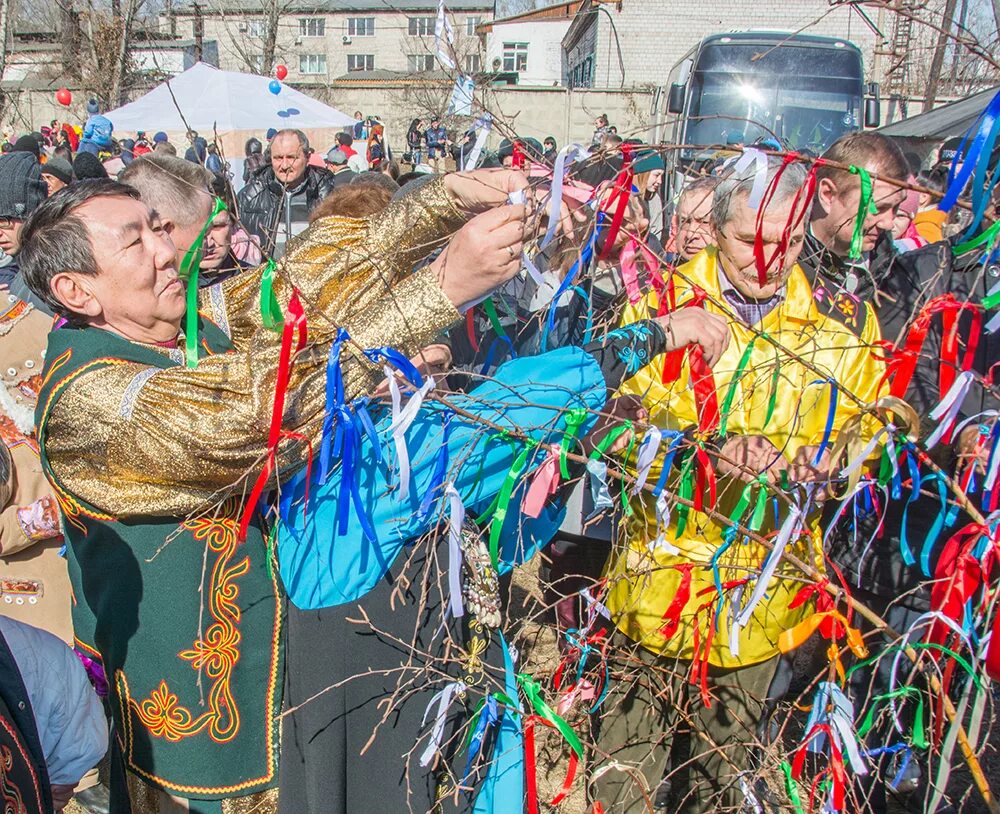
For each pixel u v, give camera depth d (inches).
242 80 242.2
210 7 816.9
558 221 65.4
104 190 69.7
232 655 71.1
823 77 323.0
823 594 71.2
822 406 80.0
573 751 78.4
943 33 65.9
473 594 73.8
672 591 81.8
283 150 175.2
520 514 77.5
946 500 70.5
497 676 76.1
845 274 95.7
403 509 68.4
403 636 71.3
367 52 1104.8
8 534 97.6
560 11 938.7
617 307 82.0
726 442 76.4
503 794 75.9
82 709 64.3
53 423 68.5
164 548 69.5
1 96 605.3
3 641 58.3
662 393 79.0
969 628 65.2
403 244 74.9
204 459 65.3
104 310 69.5
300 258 78.4
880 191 89.8
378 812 71.0
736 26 821.2
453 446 68.5
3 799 52.0
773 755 79.2
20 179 135.6
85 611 80.1
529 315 98.7
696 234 91.7
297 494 70.7
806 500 76.3
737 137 314.7
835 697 67.3
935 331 86.5
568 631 84.9
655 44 838.5
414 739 71.2
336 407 64.2
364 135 398.6
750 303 80.4
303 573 70.4
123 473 68.2
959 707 62.1
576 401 69.4
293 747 71.8
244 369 66.0
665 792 103.0
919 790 101.6
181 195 88.1
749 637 82.1
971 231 60.4
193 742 70.5
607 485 75.6
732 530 74.6
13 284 135.0
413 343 66.3
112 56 610.9
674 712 87.4
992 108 56.3
